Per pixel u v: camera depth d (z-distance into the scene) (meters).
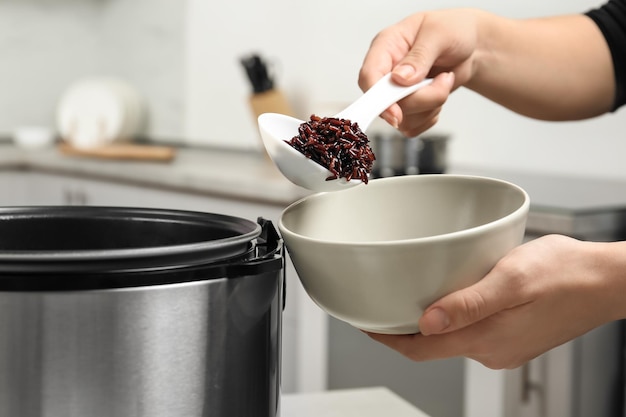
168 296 0.71
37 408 0.69
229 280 0.73
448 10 1.17
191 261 0.72
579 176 2.19
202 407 0.73
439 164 2.15
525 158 2.32
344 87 2.84
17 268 0.69
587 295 0.87
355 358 1.87
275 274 0.77
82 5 4.01
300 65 3.01
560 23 1.31
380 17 2.69
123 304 0.70
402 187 0.96
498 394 1.61
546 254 0.86
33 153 3.25
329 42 2.88
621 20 1.31
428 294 0.81
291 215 0.89
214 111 3.43
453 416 1.68
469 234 0.79
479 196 0.93
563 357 1.59
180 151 3.35
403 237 0.96
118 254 0.69
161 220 0.88
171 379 0.71
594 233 1.61
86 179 2.95
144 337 0.70
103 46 4.05
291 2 3.03
